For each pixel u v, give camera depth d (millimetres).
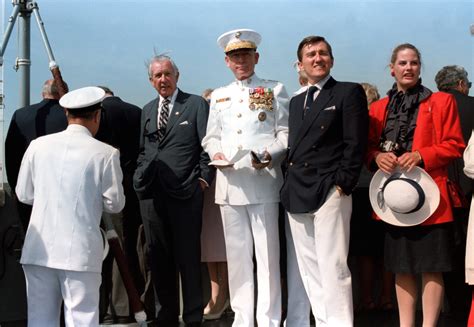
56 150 3828
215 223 5348
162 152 4996
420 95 4258
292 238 4637
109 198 3820
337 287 4293
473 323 4145
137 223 5316
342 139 4367
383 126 4363
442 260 4082
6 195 5172
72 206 3748
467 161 4094
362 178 5172
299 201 4371
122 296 5176
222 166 4539
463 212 4977
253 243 4727
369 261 5352
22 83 5762
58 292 3854
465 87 5281
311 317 5316
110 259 5195
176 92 5137
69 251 3707
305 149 4391
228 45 4719
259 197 4570
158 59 5102
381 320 5094
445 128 4172
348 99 4293
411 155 4113
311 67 4445
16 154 4984
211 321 5270
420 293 5402
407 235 4168
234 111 4688
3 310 5234
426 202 4105
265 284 4602
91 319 3760
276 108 4691
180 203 4953
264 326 4562
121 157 5223
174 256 5039
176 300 5164
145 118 5129
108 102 5180
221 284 5395
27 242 3797
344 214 4320
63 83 5020
